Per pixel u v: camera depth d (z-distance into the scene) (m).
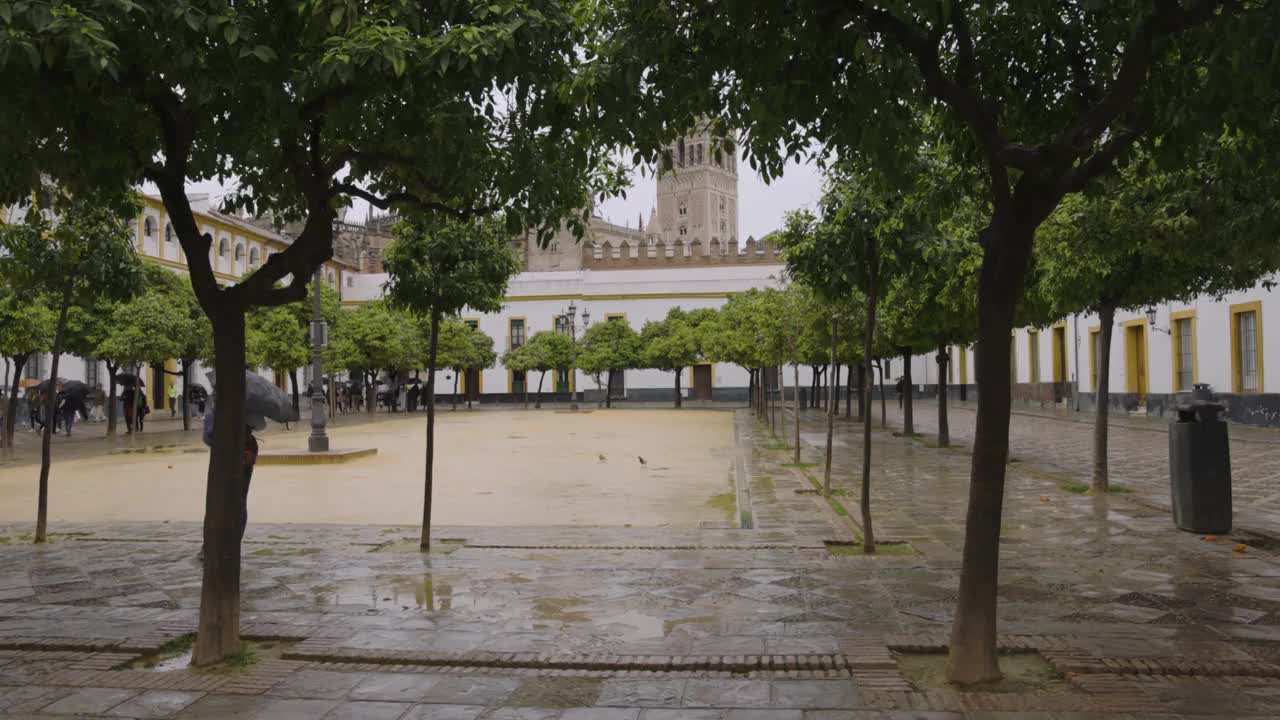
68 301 9.66
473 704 4.67
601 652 5.43
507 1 5.33
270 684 5.02
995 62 5.89
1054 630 5.75
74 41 4.01
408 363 44.84
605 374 64.00
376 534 9.95
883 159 5.57
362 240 65.50
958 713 4.44
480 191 6.82
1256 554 8.10
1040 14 5.61
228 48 4.84
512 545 9.13
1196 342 28.48
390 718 4.50
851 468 16.48
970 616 4.88
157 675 5.19
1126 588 6.86
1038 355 43.00
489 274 9.38
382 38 4.79
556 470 17.64
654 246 63.72
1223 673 4.91
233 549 5.57
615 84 5.28
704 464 18.55
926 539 9.10
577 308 64.00
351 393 50.66
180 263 43.59
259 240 50.12
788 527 10.02
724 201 114.50
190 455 21.58
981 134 4.91
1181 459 9.22
